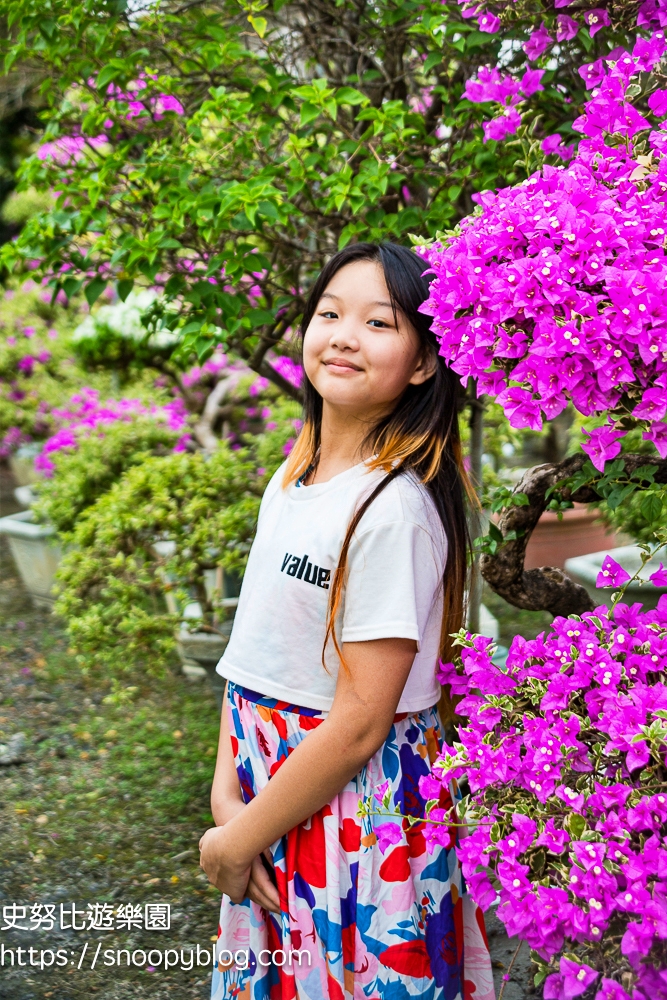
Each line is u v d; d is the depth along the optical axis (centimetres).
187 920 210
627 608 128
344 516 120
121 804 258
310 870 121
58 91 241
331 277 128
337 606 119
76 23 203
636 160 125
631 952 104
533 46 166
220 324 213
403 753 127
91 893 219
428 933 124
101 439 364
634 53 135
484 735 124
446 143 213
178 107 234
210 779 268
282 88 204
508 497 162
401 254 125
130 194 216
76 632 260
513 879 110
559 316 105
